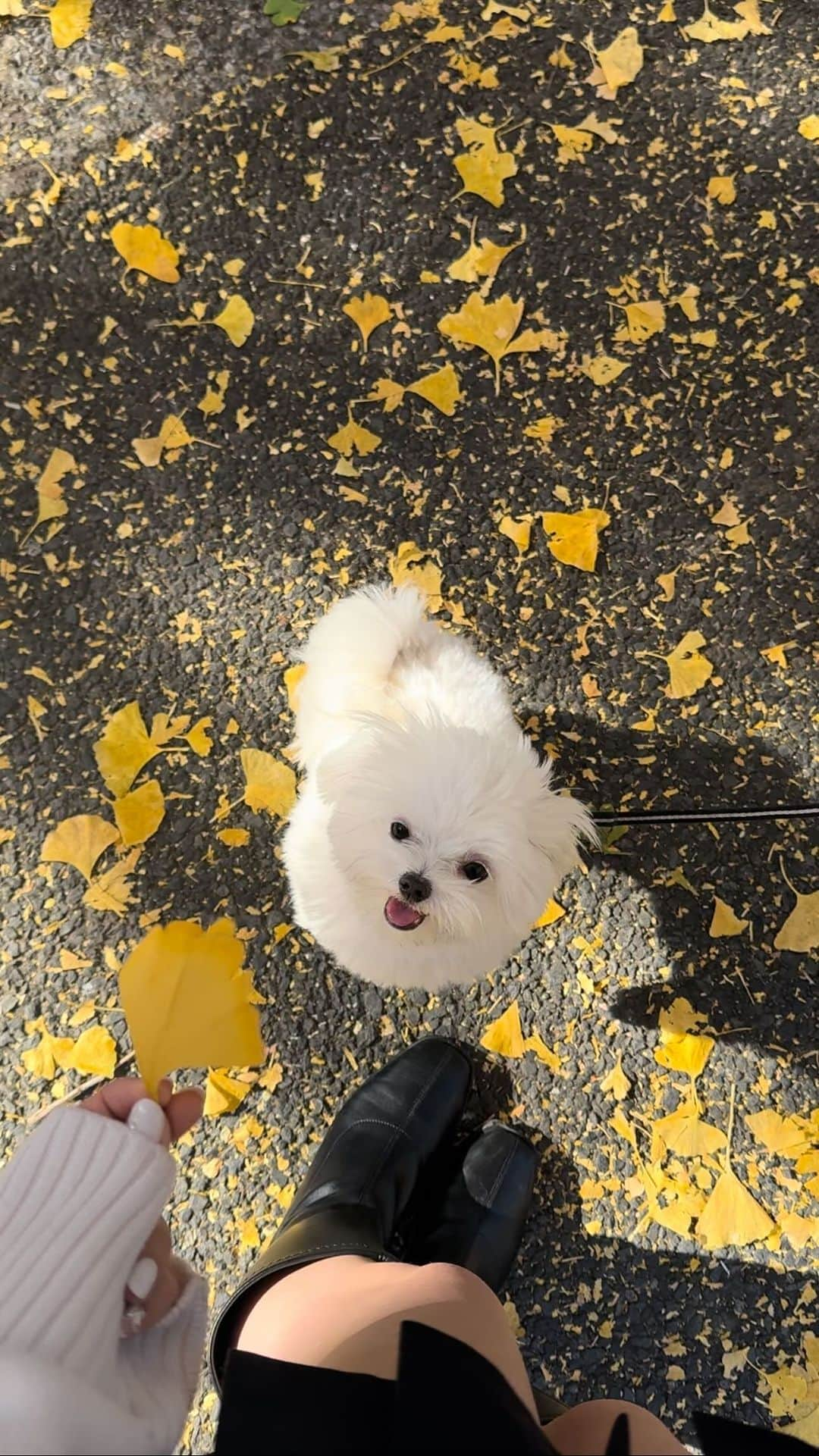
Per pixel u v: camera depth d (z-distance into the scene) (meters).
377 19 1.17
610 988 0.99
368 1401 0.58
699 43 1.19
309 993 0.98
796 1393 0.91
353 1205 0.87
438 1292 0.70
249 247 1.12
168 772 1.01
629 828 1.03
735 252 1.15
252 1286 0.80
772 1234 0.95
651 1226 0.95
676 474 1.10
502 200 1.15
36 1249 0.48
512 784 0.78
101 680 1.03
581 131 1.17
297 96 1.15
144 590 1.05
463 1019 0.98
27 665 1.03
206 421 1.08
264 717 1.03
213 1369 0.80
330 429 1.09
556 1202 0.95
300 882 0.89
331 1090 0.96
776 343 1.13
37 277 1.10
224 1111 0.95
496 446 1.10
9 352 1.09
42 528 1.05
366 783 0.78
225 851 1.00
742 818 0.98
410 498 1.08
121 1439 0.45
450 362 1.11
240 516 1.07
